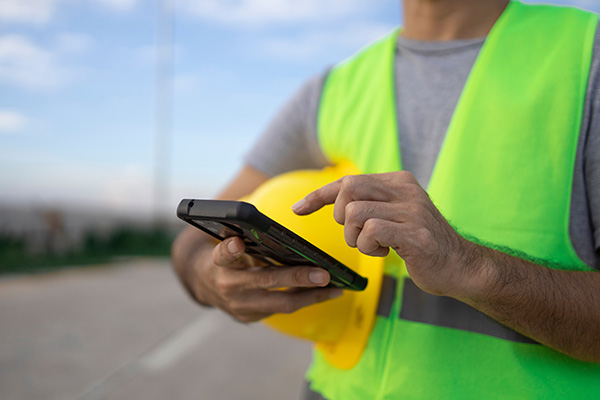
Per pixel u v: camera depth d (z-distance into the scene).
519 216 0.89
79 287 10.02
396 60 1.17
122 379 4.55
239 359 5.34
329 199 0.82
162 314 7.71
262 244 0.85
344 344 1.05
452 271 0.77
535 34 0.98
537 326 0.82
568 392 0.86
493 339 0.90
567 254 0.88
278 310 1.00
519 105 0.92
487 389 0.88
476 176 0.93
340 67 1.32
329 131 1.24
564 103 0.89
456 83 1.05
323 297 0.99
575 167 0.88
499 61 0.98
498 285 0.78
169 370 4.88
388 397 0.95
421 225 0.74
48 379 4.43
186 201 0.78
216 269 1.08
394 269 1.02
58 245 16.20
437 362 0.92
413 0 1.15
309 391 1.18
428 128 1.07
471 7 1.08
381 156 1.09
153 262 17.42
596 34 0.91
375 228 0.74
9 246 13.80
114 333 6.23
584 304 0.79
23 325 6.34
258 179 1.43
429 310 0.95
